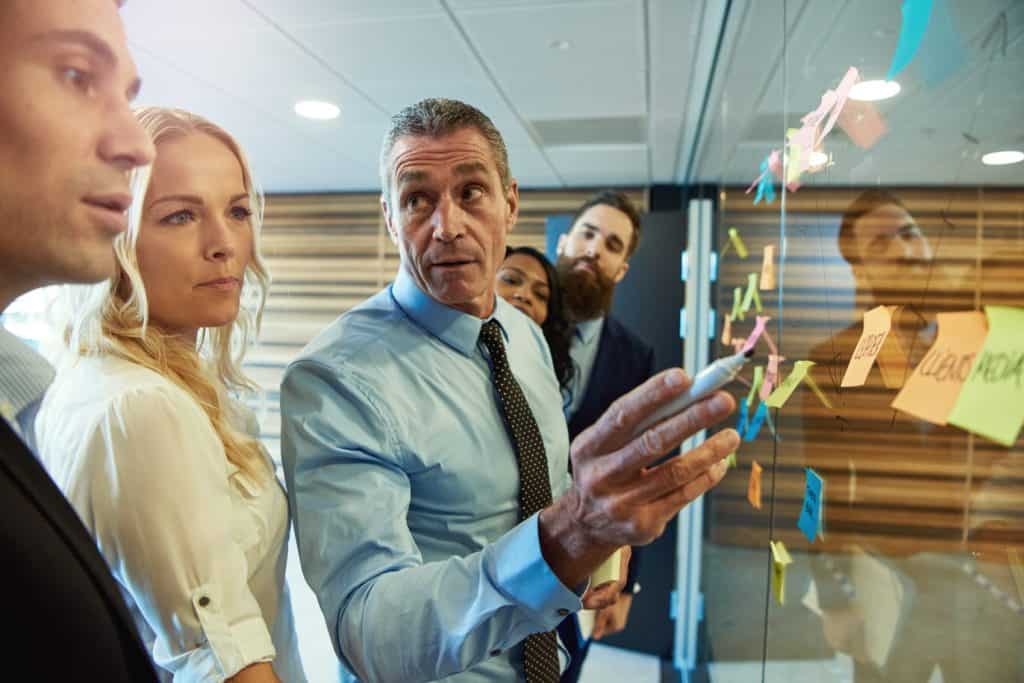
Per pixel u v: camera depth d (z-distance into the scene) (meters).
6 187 0.42
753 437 1.29
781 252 1.02
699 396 0.42
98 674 0.35
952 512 0.43
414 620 0.62
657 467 0.46
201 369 0.82
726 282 1.86
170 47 2.00
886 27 0.56
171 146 0.74
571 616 1.02
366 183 4.16
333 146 3.19
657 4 1.66
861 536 0.61
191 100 2.51
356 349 0.87
